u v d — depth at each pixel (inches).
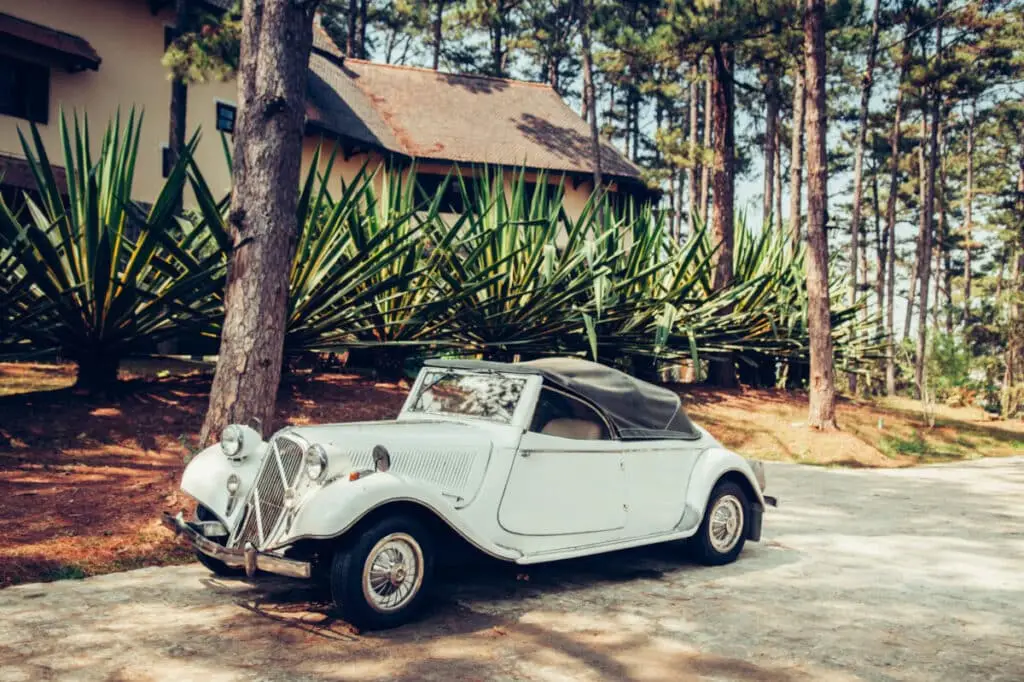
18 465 298.0
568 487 214.2
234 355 301.4
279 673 150.4
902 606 212.8
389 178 505.4
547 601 207.5
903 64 1342.3
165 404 393.4
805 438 561.9
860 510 359.3
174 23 819.4
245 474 200.8
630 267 563.2
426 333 491.2
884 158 2106.3
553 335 532.1
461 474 195.5
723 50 826.2
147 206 773.3
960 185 2385.6
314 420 407.8
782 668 163.8
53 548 218.1
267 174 307.0
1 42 674.8
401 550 180.4
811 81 610.9
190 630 172.6
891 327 791.1
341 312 417.1
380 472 176.9
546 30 1405.0
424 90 1200.2
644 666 162.2
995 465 546.6
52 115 726.5
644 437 235.0
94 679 143.9
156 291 387.5
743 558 265.3
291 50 311.4
